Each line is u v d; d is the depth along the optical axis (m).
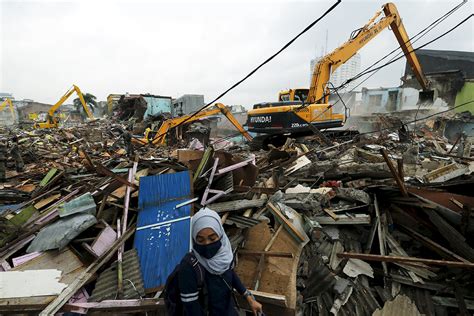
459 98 24.88
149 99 36.09
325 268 4.12
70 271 3.23
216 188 5.17
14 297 2.79
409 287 4.20
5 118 49.69
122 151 14.60
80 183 6.21
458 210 4.51
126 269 3.30
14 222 4.37
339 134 15.16
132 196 4.72
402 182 5.13
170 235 3.79
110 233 3.92
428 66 31.03
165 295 2.02
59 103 30.70
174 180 4.69
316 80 12.75
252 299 2.29
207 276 1.95
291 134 14.19
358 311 3.79
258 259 3.76
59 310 2.70
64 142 19.33
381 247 4.66
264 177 7.10
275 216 4.59
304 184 6.80
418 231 4.98
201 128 18.36
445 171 6.70
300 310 3.62
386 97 29.70
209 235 1.89
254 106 16.41
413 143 12.09
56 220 4.18
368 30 13.02
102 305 2.76
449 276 4.13
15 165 10.89
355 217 5.00
